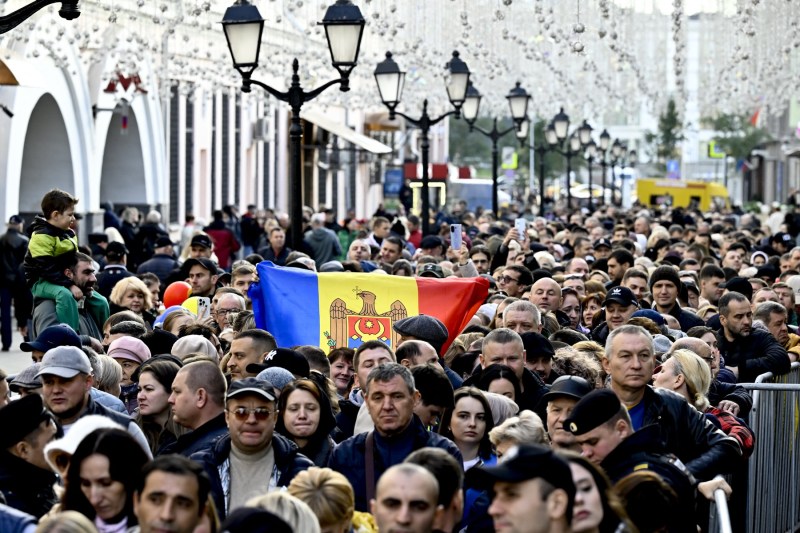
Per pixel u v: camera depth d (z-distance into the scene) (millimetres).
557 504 13016
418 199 73750
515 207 126000
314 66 70188
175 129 87875
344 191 124688
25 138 69312
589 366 23641
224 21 36781
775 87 88375
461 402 20109
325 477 15602
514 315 26625
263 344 22891
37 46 58656
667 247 53062
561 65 79812
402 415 18766
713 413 22219
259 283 28797
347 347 26547
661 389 20250
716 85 85562
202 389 19953
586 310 34375
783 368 29594
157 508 13797
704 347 23922
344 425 21875
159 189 82875
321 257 60250
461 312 28391
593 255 53500
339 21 37812
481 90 81938
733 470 20938
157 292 38625
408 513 14289
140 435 20000
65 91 67938
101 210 74188
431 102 81875
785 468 27844
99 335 32781
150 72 73062
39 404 17406
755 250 60719
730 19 62938
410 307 28422
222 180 96562
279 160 110562
